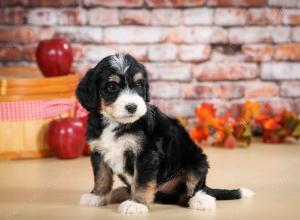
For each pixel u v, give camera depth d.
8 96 1.93
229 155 1.99
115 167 1.53
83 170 1.85
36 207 1.56
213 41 2.21
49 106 1.97
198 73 2.22
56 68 1.99
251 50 2.21
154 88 2.22
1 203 1.59
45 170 1.85
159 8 2.20
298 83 2.22
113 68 1.51
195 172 1.54
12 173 1.83
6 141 1.95
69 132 1.95
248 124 2.11
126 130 1.50
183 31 2.21
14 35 2.20
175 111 2.22
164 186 1.55
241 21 2.21
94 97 1.52
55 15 2.19
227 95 2.22
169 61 2.21
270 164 1.89
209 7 2.20
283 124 2.15
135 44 2.21
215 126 2.10
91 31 2.20
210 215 1.50
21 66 2.21
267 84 2.22
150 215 1.50
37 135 1.97
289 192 1.65
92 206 1.56
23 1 2.18
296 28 2.21
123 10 2.20
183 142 1.56
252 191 1.63
